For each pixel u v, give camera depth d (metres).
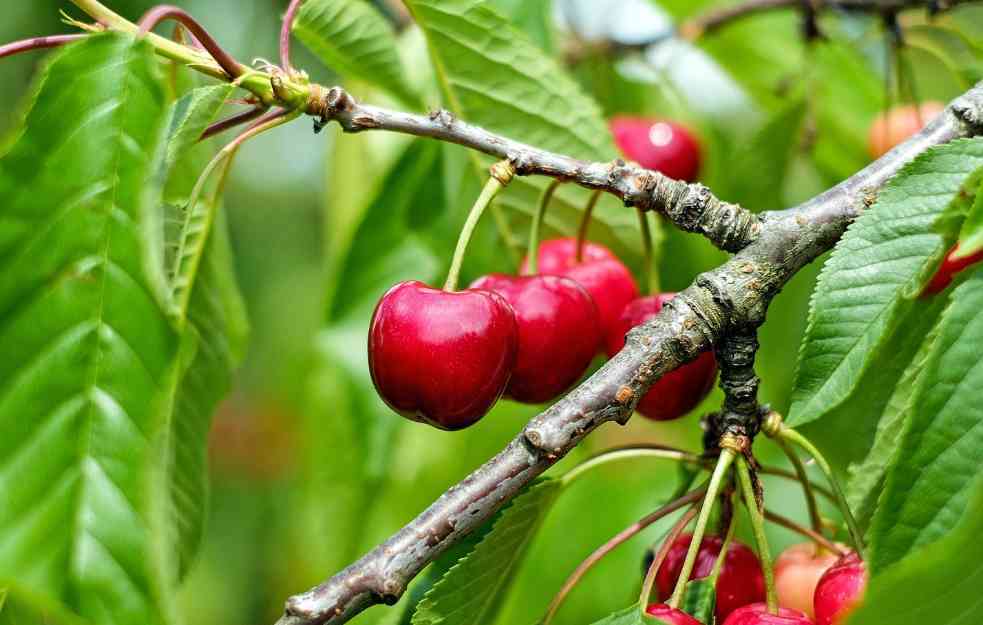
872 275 0.40
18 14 0.79
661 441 0.73
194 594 0.92
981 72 0.54
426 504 0.57
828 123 0.62
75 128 0.39
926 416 0.38
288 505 0.98
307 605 0.39
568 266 0.47
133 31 0.42
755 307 0.42
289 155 1.03
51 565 0.37
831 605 0.41
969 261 0.42
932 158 0.41
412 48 0.54
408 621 0.46
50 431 0.38
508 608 0.58
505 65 0.48
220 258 0.48
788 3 0.58
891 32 0.56
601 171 0.43
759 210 0.57
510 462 0.40
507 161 0.43
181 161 0.46
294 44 0.85
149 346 0.38
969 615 0.37
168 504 0.47
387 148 0.59
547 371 0.44
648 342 0.41
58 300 0.38
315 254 1.01
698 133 0.62
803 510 0.62
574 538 0.59
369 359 0.43
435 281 0.54
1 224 0.38
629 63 0.65
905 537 0.38
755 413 0.42
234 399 1.00
